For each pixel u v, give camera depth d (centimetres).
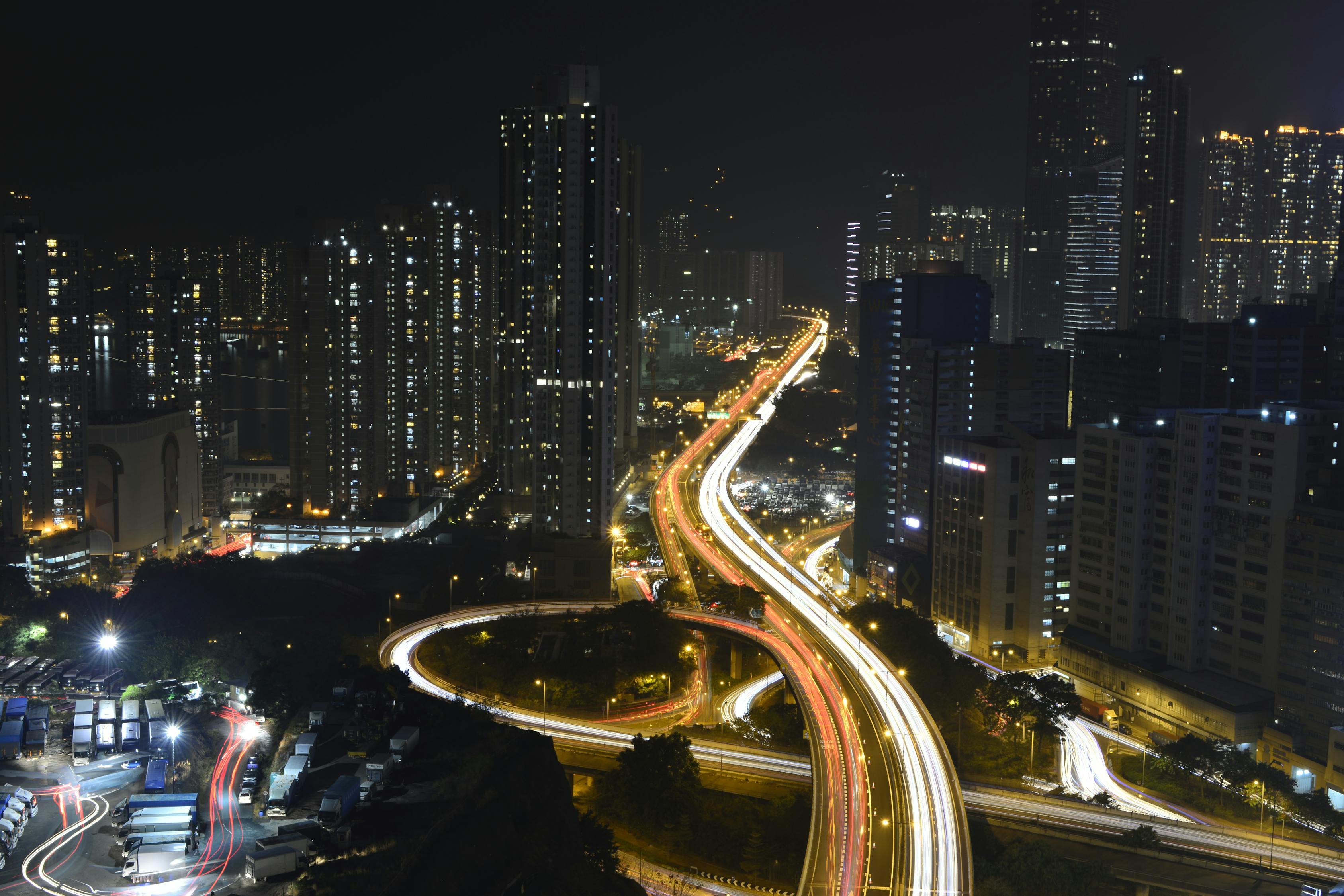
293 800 19150
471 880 17562
